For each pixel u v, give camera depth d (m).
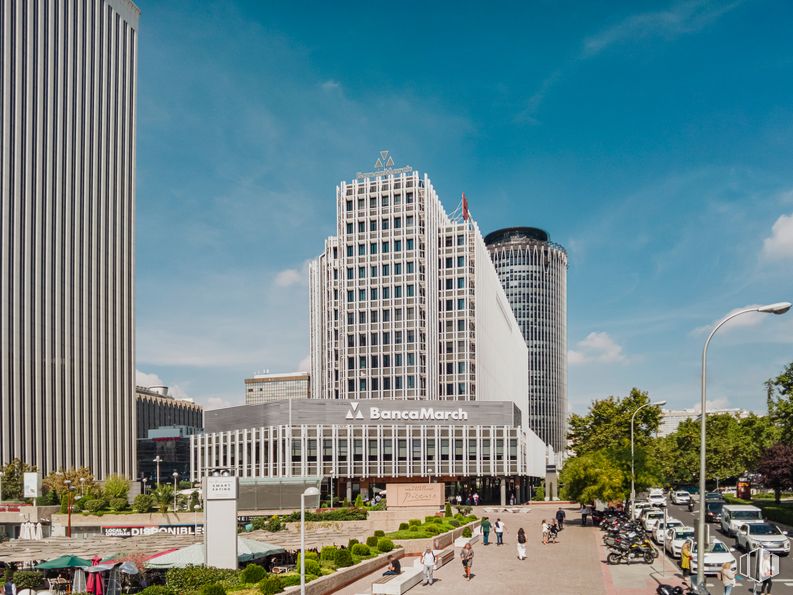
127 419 135.50
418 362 114.88
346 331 118.25
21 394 112.00
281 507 69.12
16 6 117.19
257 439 98.75
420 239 118.69
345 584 36.22
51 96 123.06
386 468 95.75
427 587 35.34
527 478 123.50
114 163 137.88
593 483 65.56
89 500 79.38
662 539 50.41
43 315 117.62
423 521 58.41
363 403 96.56
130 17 146.12
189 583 33.25
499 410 98.81
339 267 120.44
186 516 73.62
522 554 44.00
